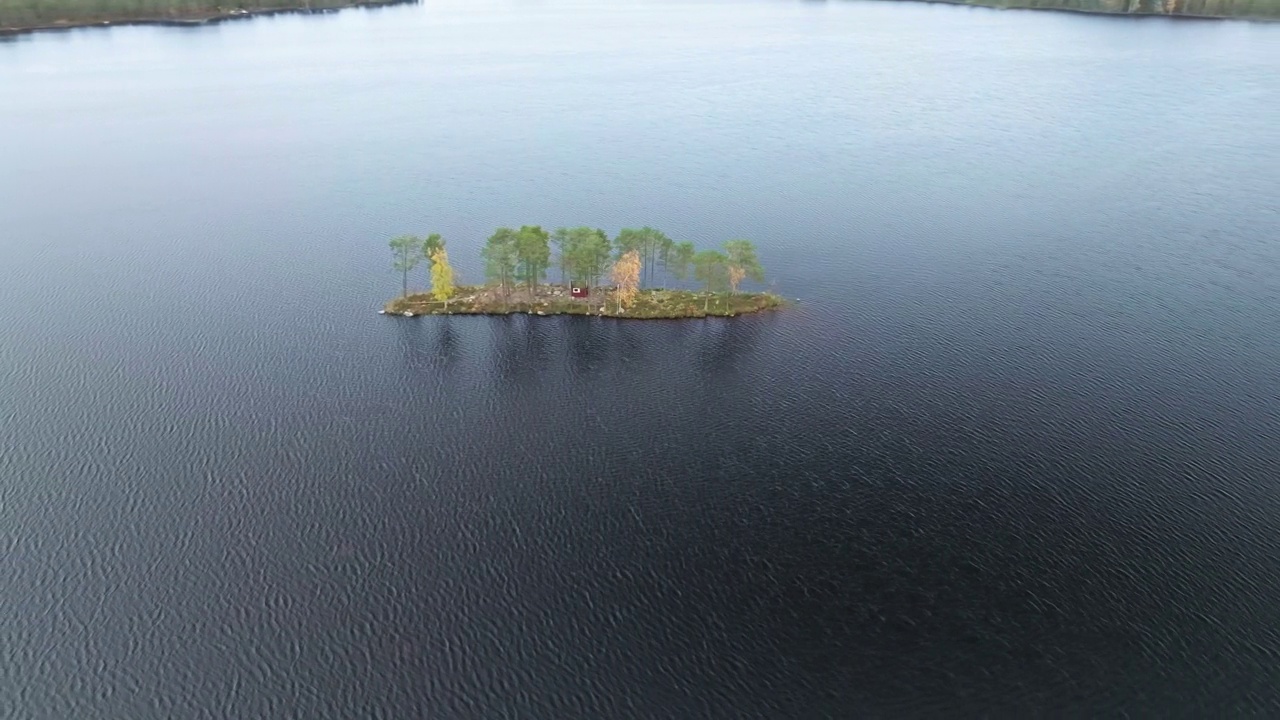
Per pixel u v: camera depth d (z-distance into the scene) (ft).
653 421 529.86
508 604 395.55
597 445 506.07
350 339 625.00
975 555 421.59
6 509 447.01
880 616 388.37
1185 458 488.44
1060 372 579.89
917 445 504.43
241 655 370.32
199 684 358.02
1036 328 640.99
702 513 450.30
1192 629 377.91
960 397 551.59
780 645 374.63
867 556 421.59
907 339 626.64
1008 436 510.99
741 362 597.11
